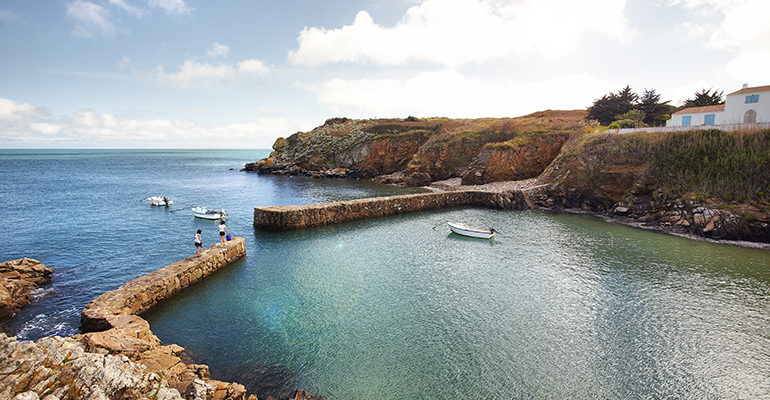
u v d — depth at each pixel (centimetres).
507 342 1817
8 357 898
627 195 4881
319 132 12175
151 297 2109
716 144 4369
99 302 1858
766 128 4194
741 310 2170
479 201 5988
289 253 3178
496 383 1513
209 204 5609
